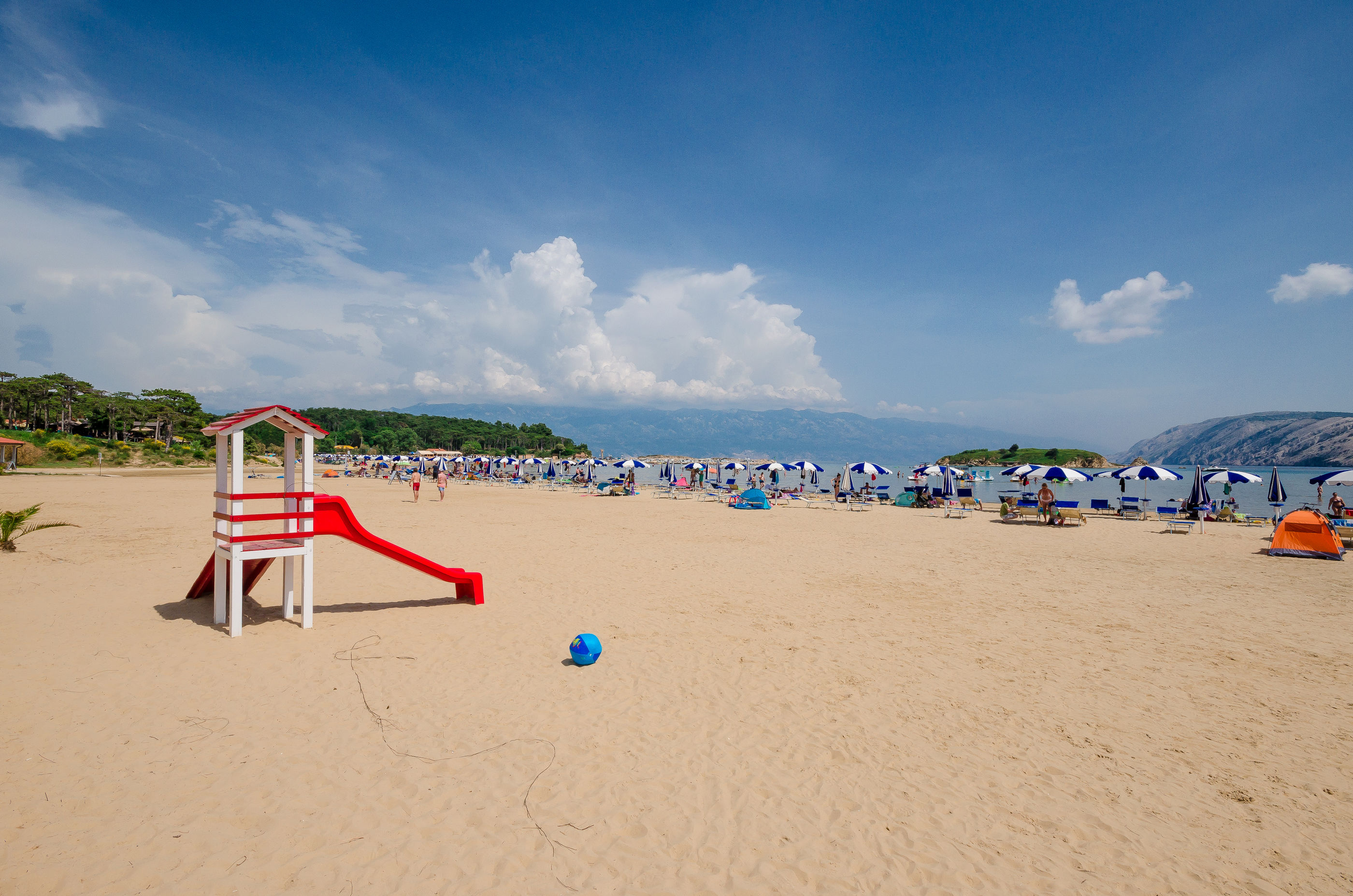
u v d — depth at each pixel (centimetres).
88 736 463
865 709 563
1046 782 439
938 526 2192
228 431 750
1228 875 343
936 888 326
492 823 372
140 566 1130
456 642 733
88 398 9612
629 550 1501
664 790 417
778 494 3538
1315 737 518
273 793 396
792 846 360
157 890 304
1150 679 649
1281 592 1100
